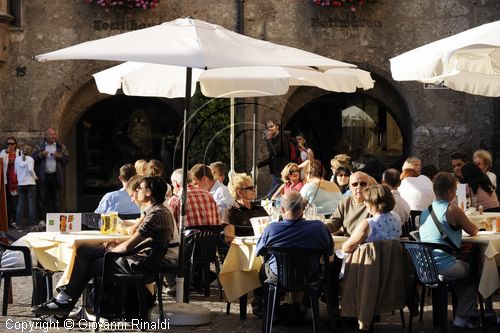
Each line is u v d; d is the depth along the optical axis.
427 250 12.20
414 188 16.39
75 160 29.17
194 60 12.09
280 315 13.28
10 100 27.36
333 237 13.26
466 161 19.03
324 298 14.16
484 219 15.34
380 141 28.77
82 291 12.86
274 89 16.86
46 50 27.41
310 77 16.94
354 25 27.62
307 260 12.00
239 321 13.56
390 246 12.38
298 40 27.69
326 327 13.16
